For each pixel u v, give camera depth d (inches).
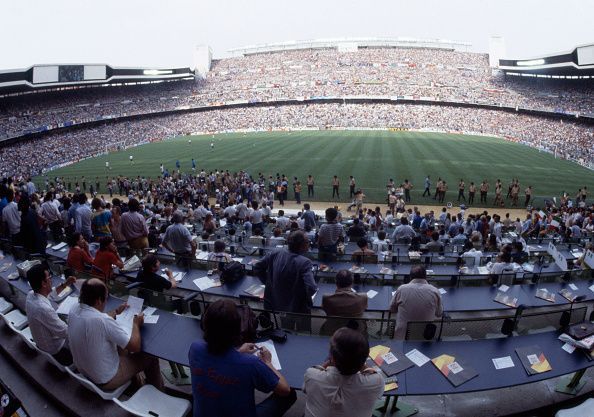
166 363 245.0
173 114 3804.1
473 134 2928.2
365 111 3486.7
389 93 3718.0
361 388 132.1
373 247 519.5
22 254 348.2
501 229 756.6
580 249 545.6
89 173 1859.0
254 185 1166.3
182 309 241.4
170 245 390.9
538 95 3329.2
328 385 133.9
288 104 3897.6
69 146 2618.1
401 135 2664.9
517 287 332.5
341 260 417.1
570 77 3427.7
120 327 187.3
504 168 1593.3
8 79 2591.0
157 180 1593.3
